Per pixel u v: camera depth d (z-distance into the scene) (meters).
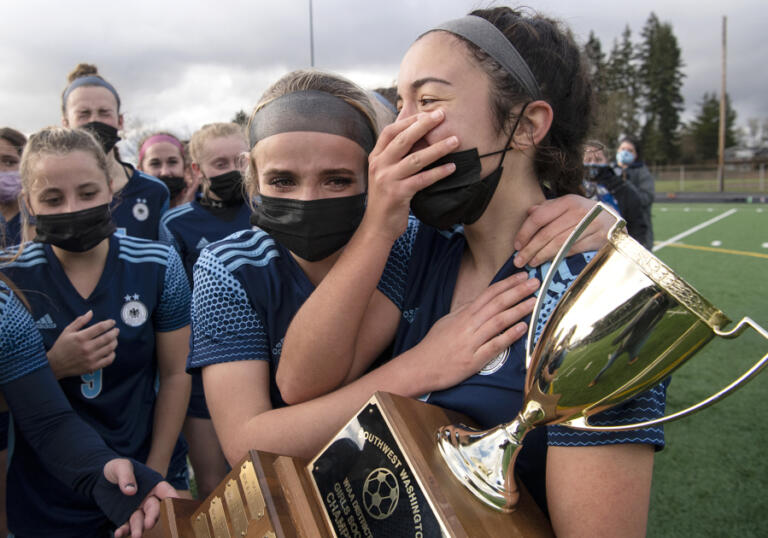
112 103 3.07
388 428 0.84
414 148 0.96
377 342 1.15
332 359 1.01
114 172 3.03
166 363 1.95
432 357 1.00
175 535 1.06
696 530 2.37
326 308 0.98
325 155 1.06
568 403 0.75
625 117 49.81
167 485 1.40
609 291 0.72
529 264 1.00
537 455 0.92
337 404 1.01
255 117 1.12
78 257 1.77
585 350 0.72
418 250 1.21
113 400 1.75
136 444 1.81
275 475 0.94
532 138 0.99
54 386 1.54
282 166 1.07
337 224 1.10
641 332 0.69
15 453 1.62
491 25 0.96
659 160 57.81
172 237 3.26
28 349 1.51
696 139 59.06
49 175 1.63
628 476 0.80
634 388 0.73
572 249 0.94
